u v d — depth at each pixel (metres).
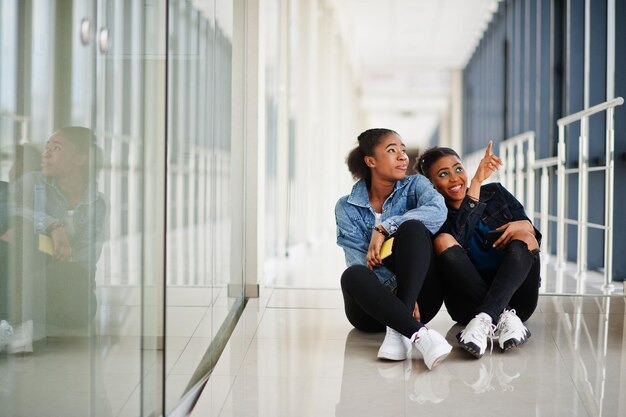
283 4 6.32
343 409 2.05
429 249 2.61
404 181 2.85
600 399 2.13
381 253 2.67
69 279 1.48
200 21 2.38
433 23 11.39
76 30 1.43
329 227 9.90
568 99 5.63
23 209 1.36
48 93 1.37
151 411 1.65
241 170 3.55
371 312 2.52
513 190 7.55
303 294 3.90
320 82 9.03
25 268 1.38
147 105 1.63
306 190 7.62
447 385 2.28
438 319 3.21
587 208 5.27
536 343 2.80
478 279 2.76
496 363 2.52
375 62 14.80
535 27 7.36
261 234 3.91
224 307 2.89
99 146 1.51
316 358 2.61
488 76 10.98
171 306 1.92
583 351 2.69
